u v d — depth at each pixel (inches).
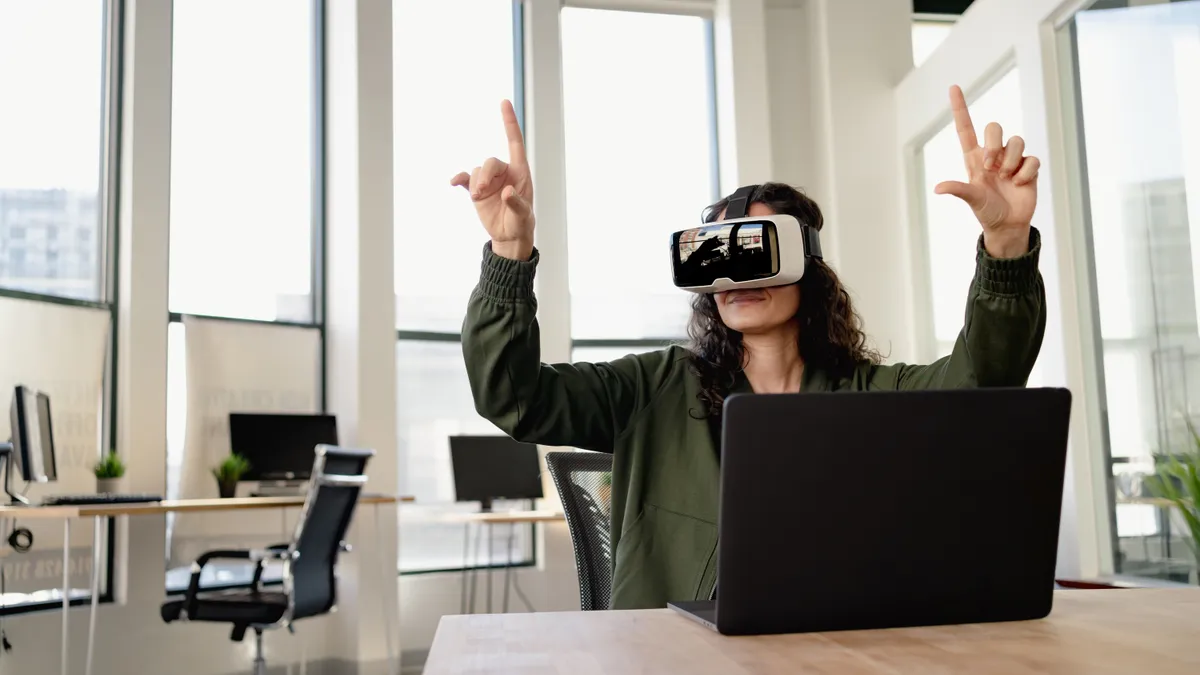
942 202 230.7
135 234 202.5
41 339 185.9
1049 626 35.8
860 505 35.3
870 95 253.4
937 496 36.0
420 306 245.3
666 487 57.6
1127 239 155.2
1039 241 51.6
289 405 225.3
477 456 237.3
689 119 270.4
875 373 63.6
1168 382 144.9
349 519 166.2
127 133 204.1
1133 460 154.6
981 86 207.9
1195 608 39.6
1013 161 49.5
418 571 238.1
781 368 64.1
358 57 231.3
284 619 151.4
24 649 177.8
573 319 257.9
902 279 248.1
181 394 210.1
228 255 223.0
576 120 263.0
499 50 259.0
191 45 221.3
